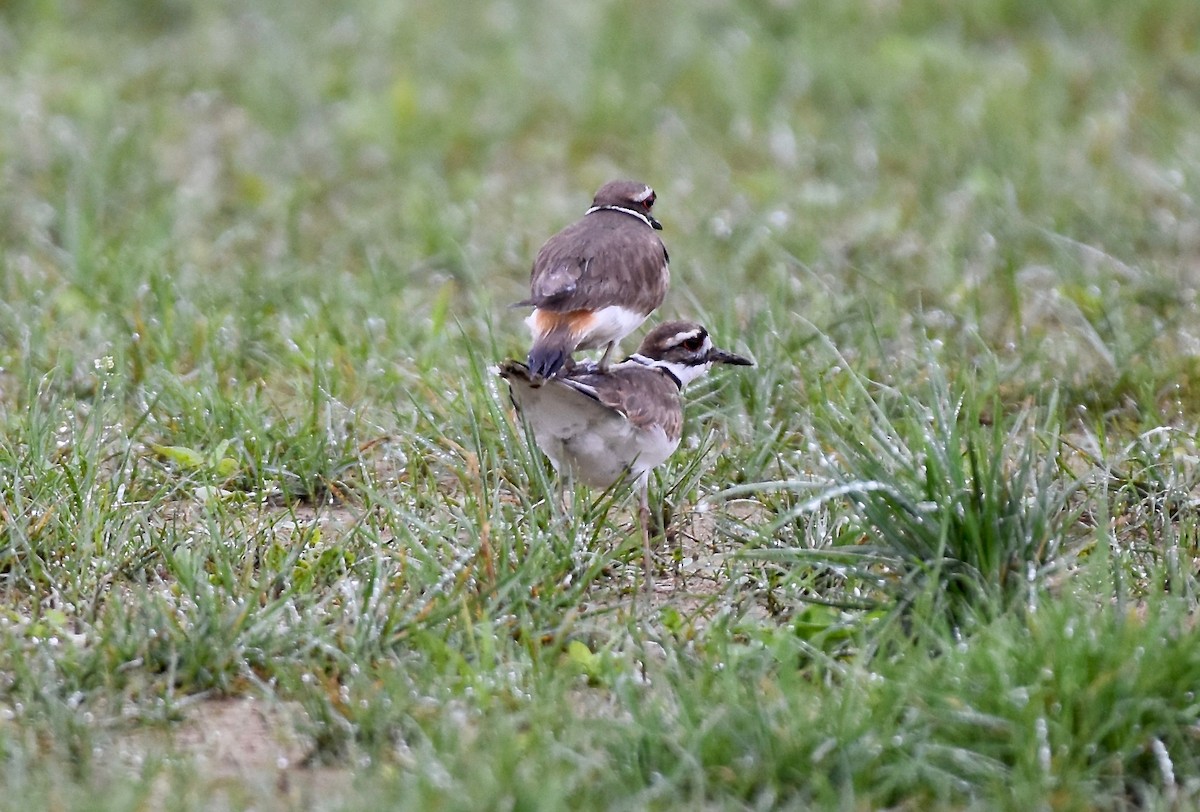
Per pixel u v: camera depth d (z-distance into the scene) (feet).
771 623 30.48
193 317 44.70
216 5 79.05
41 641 28.96
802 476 34.68
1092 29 73.87
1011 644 26.58
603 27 74.95
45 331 43.65
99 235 52.24
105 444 36.86
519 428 35.86
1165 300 46.85
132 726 27.12
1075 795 24.44
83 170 57.06
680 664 27.91
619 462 32.94
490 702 26.94
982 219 53.93
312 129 65.87
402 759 25.50
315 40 74.84
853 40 73.26
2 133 62.54
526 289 50.60
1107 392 41.65
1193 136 60.64
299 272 50.29
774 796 24.41
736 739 25.26
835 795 24.45
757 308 45.32
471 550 31.68
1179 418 40.50
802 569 31.71
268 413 39.93
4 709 27.35
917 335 43.80
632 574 32.63
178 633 28.76
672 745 25.12
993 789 24.32
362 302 47.44
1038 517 30.27
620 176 61.21
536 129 66.03
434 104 67.67
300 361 42.73
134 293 46.37
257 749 26.66
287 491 35.22
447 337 44.01
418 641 28.76
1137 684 25.54
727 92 68.23
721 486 36.22
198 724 27.37
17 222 54.90
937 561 29.09
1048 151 60.18
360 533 33.04
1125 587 29.73
